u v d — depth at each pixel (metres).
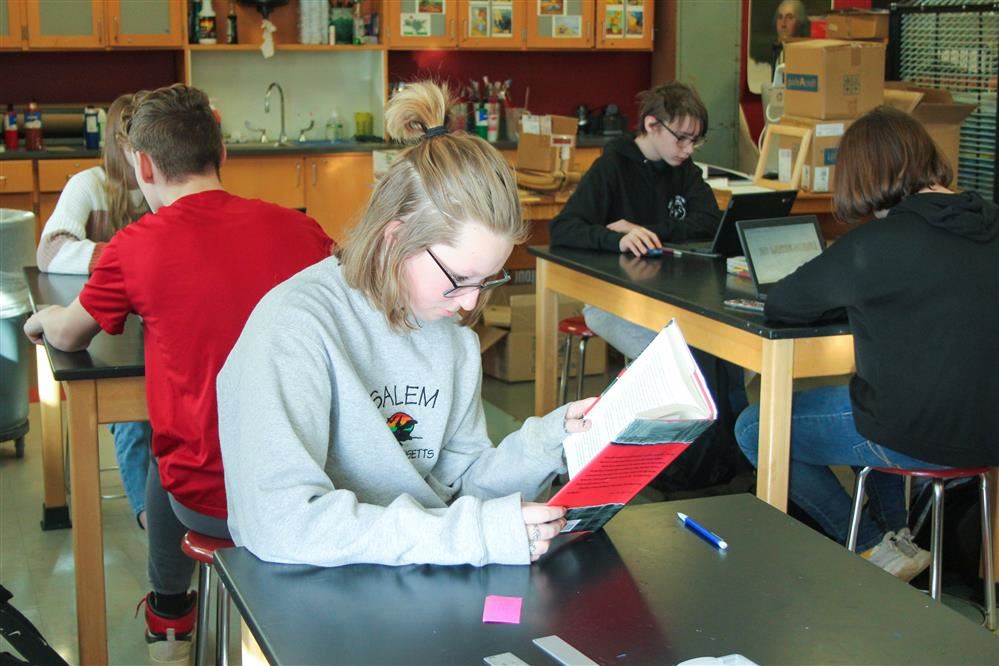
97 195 3.38
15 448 4.25
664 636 1.31
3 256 3.97
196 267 2.23
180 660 2.78
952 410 2.56
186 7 6.14
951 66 5.73
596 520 1.57
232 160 6.13
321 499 1.46
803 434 2.83
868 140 2.67
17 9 5.86
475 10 6.66
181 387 2.23
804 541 1.60
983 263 2.53
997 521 3.12
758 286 3.02
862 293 2.56
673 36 7.04
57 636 2.94
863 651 1.29
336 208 6.40
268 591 1.39
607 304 3.56
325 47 6.48
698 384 1.44
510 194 1.45
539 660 1.24
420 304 1.52
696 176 4.19
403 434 1.66
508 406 4.83
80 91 6.46
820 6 7.10
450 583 1.42
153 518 2.69
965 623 1.36
